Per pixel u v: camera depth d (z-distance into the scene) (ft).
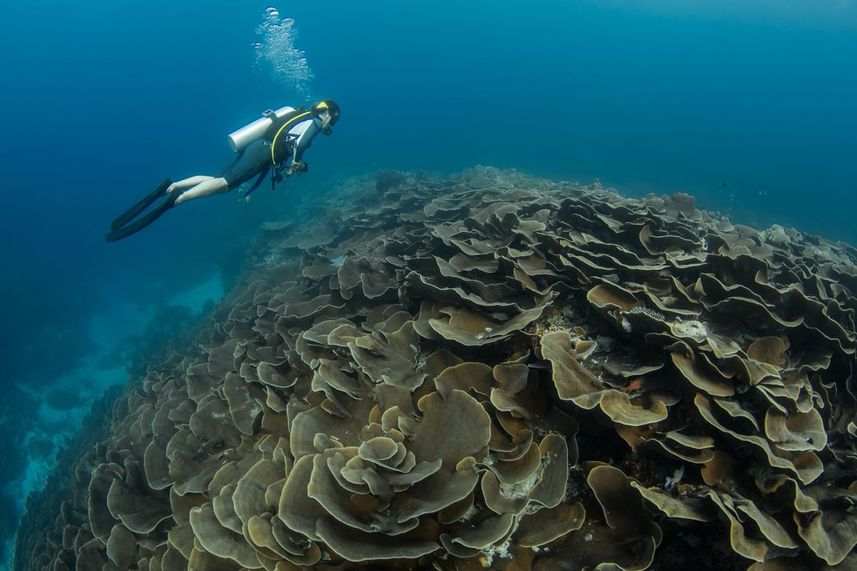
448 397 10.86
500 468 10.14
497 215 17.87
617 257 14.74
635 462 10.34
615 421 9.41
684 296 12.64
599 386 10.59
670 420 10.32
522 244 15.83
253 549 9.84
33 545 26.30
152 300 72.28
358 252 26.18
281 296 24.57
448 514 9.13
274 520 9.47
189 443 15.46
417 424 10.82
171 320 60.03
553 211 18.95
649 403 10.43
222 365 20.59
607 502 9.37
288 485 9.44
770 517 8.54
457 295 14.01
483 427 10.11
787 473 8.77
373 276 19.80
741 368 9.83
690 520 9.13
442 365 12.91
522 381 11.12
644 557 8.54
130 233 19.79
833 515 8.84
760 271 13.24
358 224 35.14
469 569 8.98
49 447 47.32
